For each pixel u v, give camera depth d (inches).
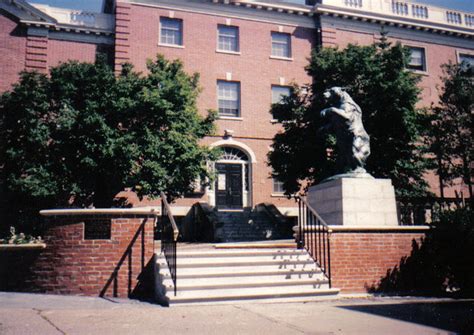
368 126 671.8
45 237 341.4
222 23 974.4
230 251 357.7
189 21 948.0
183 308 278.1
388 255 379.9
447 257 390.3
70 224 339.0
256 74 974.4
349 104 447.8
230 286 312.0
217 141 919.0
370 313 268.2
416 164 705.6
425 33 1118.4
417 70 1096.2
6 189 652.1
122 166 598.5
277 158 725.9
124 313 256.5
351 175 424.8
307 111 708.7
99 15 924.0
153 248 343.6
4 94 629.9
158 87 653.9
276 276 339.3
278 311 271.4
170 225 327.3
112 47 919.0
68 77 636.1
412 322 240.8
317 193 458.6
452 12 1151.0
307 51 1024.9
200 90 704.4
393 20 1073.5
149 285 335.3
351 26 1051.3
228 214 829.2
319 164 696.4
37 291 332.8
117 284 330.6
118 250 335.9
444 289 395.5
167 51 916.6
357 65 689.0
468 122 684.7
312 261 362.6
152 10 924.6
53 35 888.9
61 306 280.1
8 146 615.5
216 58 952.3
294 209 933.2
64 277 331.0
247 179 939.3
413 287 382.9
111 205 662.5
